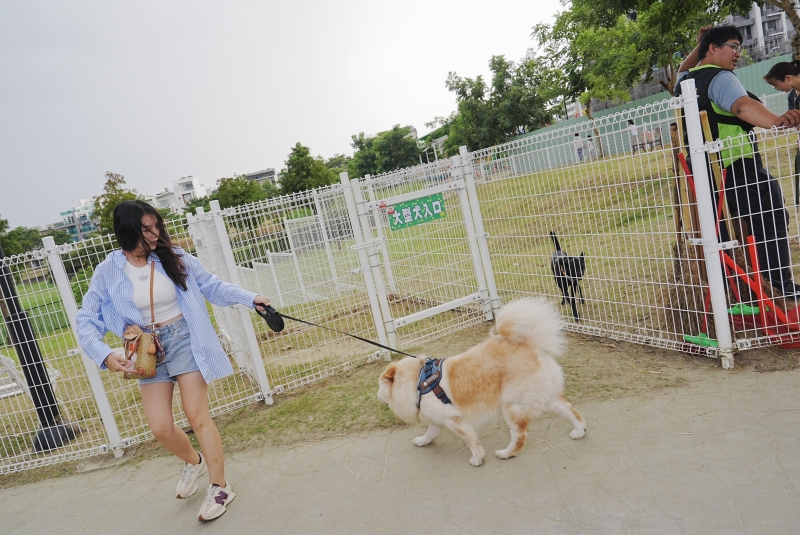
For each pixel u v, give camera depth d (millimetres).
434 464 3096
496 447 3152
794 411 2789
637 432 2922
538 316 3029
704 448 2635
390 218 5023
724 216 3498
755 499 2197
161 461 4008
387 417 3834
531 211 4828
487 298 5586
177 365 2936
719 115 3795
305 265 6637
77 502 3586
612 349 4184
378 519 2656
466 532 2396
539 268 5523
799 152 3824
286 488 3180
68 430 4727
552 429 3188
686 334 3900
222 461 3098
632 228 6340
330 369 5059
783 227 3799
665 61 16688
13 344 4418
